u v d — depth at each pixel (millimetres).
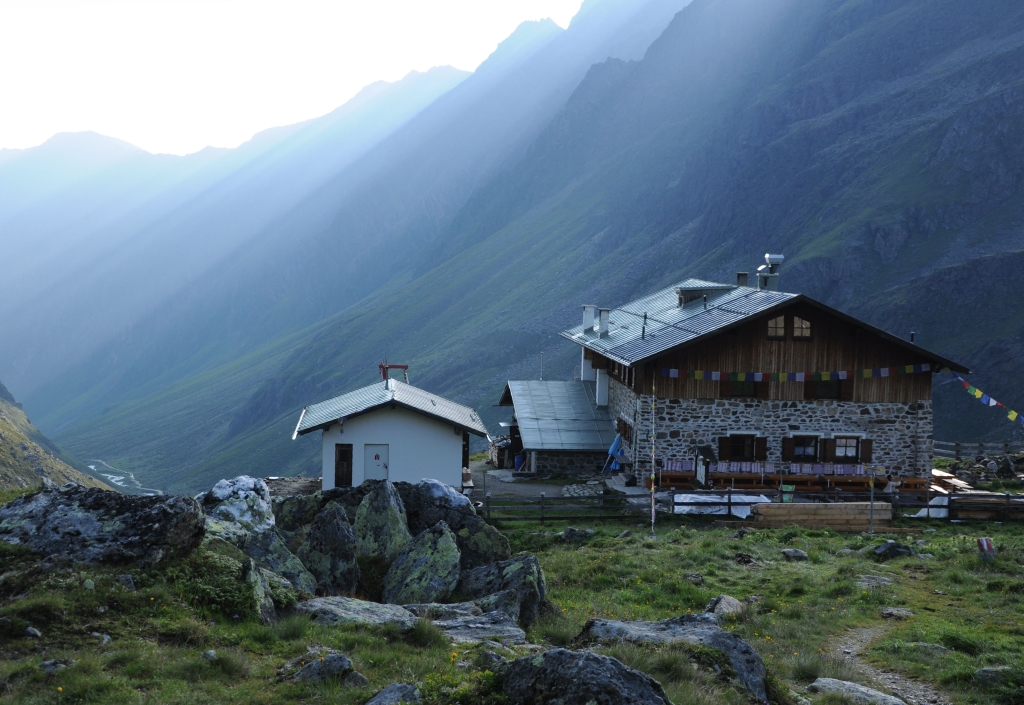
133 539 13586
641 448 37594
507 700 9219
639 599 20359
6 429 131125
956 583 21469
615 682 8789
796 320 37281
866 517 31250
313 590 17031
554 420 44656
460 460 37344
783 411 37625
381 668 11586
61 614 11703
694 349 37125
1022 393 115125
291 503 21438
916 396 37812
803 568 23938
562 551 27312
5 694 9680
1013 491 36906
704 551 25562
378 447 37156
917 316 139625
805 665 14180
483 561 19672
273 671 11266
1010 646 15711
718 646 12391
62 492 14547
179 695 10141
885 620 18375
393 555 18906
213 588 13422
